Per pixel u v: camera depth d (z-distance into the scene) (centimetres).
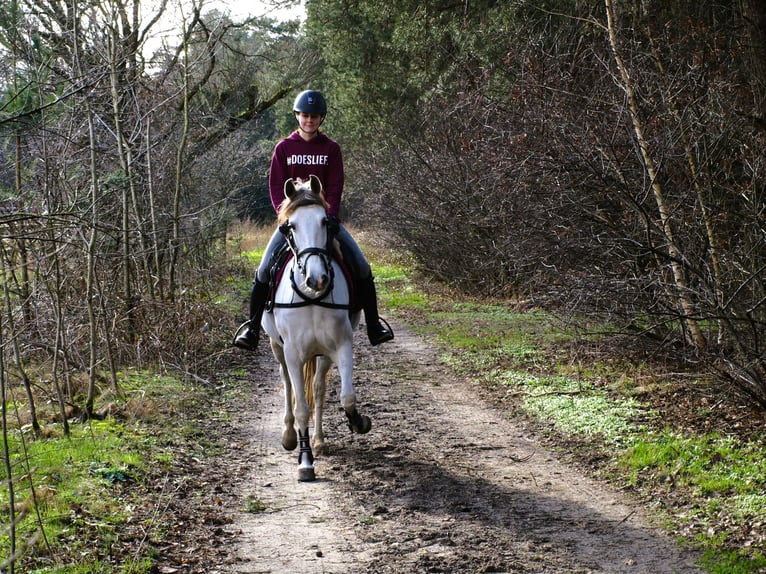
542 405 892
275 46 1784
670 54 999
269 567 485
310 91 697
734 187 877
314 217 636
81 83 749
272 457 734
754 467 612
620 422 787
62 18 911
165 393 942
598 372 1023
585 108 979
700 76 911
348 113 2973
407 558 493
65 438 710
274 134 4109
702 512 552
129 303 1049
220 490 631
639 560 486
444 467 689
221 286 1912
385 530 542
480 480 650
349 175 3162
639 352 931
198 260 1739
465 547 509
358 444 775
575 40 1369
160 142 1187
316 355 706
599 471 666
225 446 769
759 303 710
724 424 739
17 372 837
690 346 864
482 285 2025
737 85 923
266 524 560
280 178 708
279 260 690
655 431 745
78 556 474
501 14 1666
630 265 911
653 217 888
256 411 923
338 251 678
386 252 3020
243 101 1905
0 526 476
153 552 495
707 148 894
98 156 947
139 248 1120
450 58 1934
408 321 1680
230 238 2342
